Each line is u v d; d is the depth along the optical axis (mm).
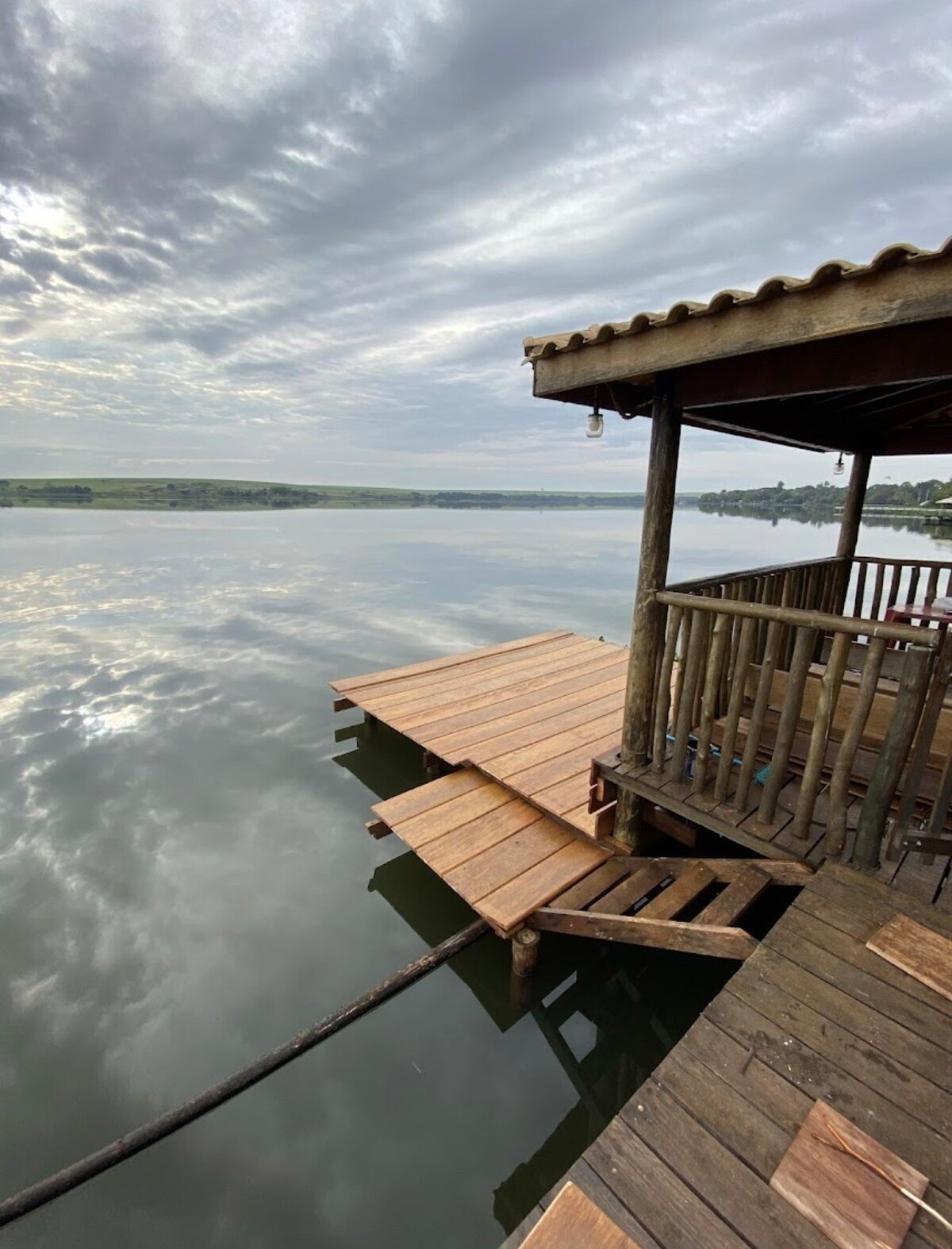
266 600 13461
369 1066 2926
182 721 6984
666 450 3006
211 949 3668
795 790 3133
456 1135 2633
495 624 11648
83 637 10070
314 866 4516
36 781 5594
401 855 4672
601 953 3602
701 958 3527
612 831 3766
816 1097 1537
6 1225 2236
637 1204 1325
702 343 2453
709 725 3002
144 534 27656
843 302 2031
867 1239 1225
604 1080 2939
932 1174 1347
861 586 4973
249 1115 2668
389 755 6270
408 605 13250
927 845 2389
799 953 1995
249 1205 2338
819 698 2508
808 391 2467
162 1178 2412
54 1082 2814
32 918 3895
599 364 2887
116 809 5191
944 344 2113
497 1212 2346
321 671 8719
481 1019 3219
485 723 5621
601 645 8414
